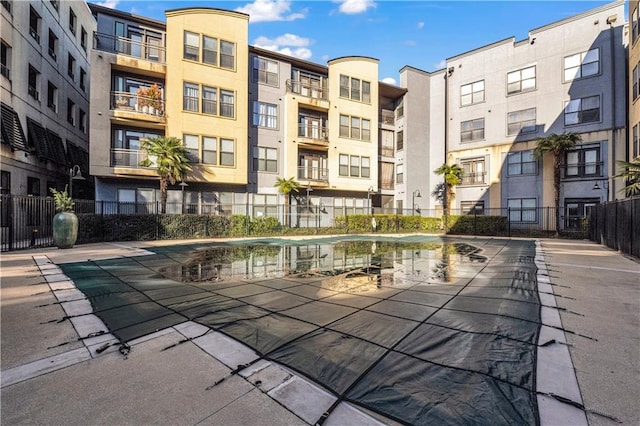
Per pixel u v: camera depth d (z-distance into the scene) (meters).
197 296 5.58
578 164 19.84
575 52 20.20
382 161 26.66
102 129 15.81
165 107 17.14
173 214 16.09
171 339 3.67
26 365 3.04
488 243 15.74
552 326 3.99
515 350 3.31
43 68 16.00
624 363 3.01
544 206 20.86
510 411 2.29
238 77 18.88
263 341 3.59
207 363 3.09
